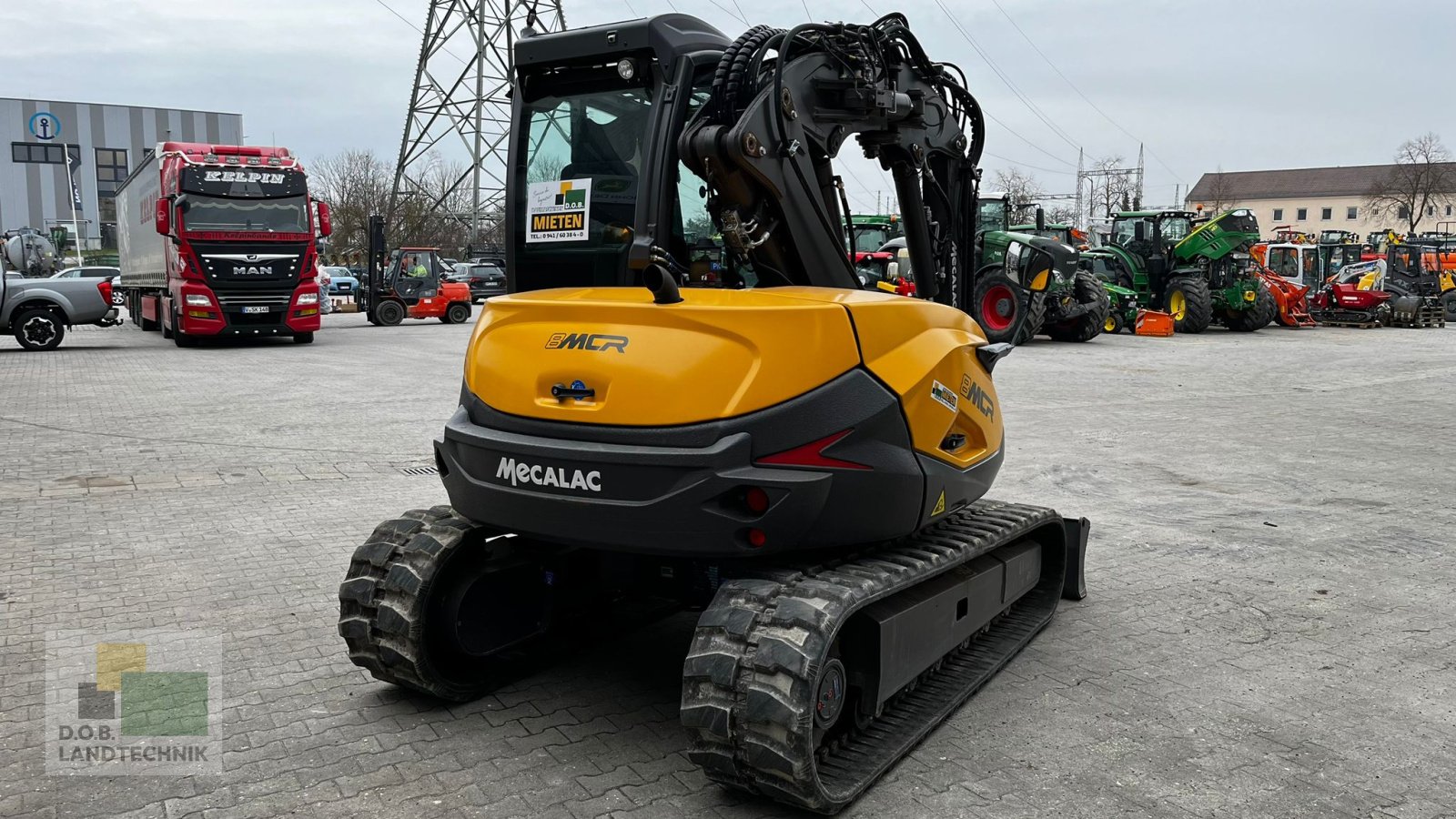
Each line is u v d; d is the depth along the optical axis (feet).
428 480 27.32
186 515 23.44
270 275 65.62
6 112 245.45
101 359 59.16
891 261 65.77
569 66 14.47
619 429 11.37
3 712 13.28
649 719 13.24
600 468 11.34
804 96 13.82
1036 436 34.65
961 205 18.40
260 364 56.03
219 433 33.99
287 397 42.57
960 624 13.88
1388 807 11.10
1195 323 81.05
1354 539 22.35
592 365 11.55
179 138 266.98
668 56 13.33
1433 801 11.24
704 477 11.00
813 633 10.45
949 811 10.96
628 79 13.92
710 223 14.24
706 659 10.62
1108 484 27.68
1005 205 74.02
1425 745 12.58
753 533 11.31
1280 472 29.30
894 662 11.94
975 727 13.03
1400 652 15.71
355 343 71.46
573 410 11.64
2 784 11.41
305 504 24.61
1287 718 13.35
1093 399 43.42
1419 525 23.56
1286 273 106.22
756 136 12.80
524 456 11.82
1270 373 53.88
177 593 17.94
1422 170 216.54
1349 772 11.89
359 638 13.23
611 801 11.12
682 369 11.17
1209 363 58.54
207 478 27.35
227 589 18.21
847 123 14.78
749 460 11.10
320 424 35.86
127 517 23.21
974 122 18.16
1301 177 372.38
